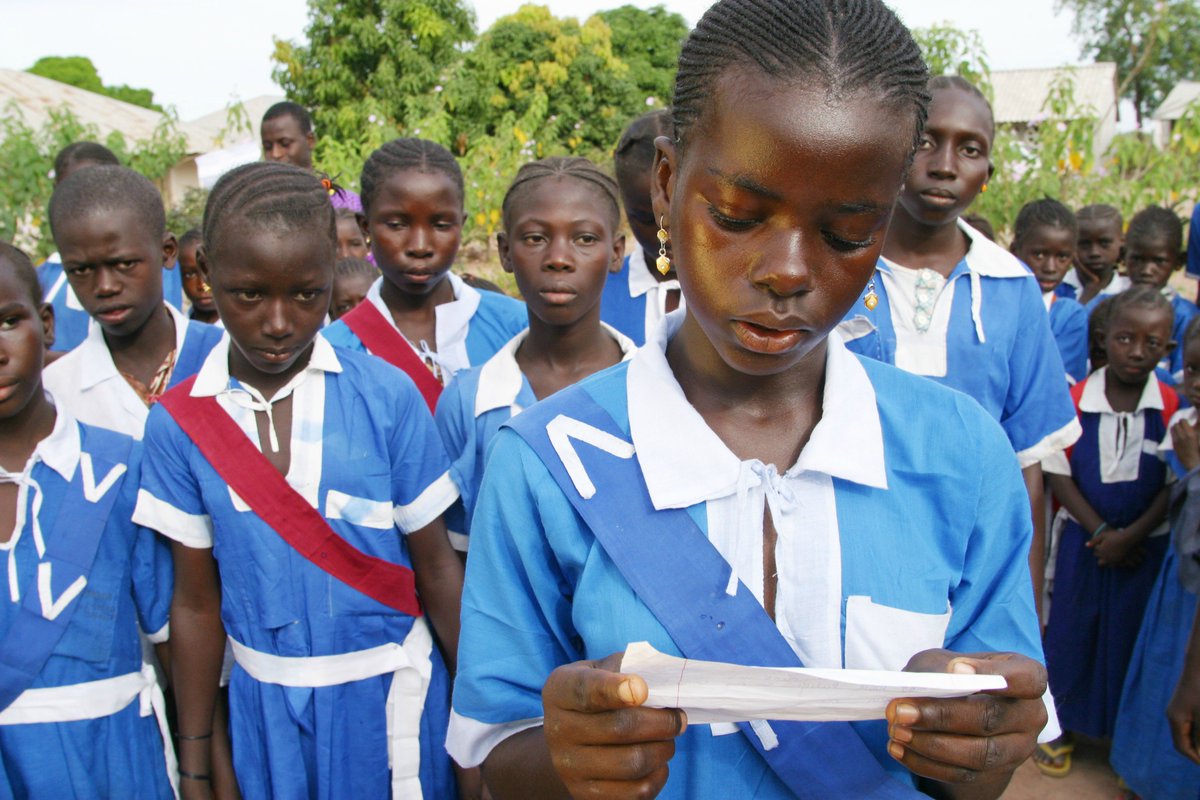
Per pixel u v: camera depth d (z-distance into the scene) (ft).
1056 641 12.59
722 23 3.26
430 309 10.71
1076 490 12.25
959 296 9.00
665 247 3.87
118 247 8.63
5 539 7.02
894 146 3.13
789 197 3.11
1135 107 119.75
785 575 3.74
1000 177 25.04
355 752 7.20
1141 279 17.07
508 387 8.50
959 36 25.88
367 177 10.31
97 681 7.17
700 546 3.72
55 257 13.14
